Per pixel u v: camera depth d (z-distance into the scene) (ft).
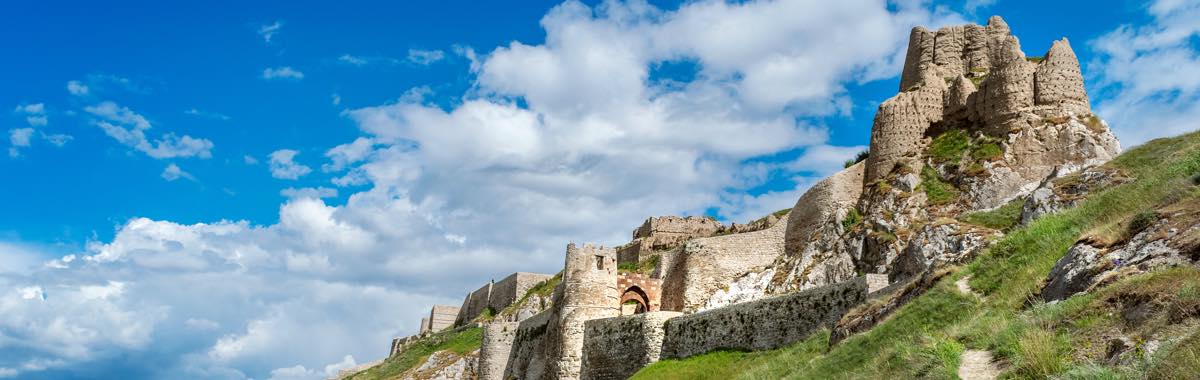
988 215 182.19
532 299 344.90
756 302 164.66
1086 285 75.41
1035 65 222.89
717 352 168.66
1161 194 91.25
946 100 232.12
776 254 237.25
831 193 228.02
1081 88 212.84
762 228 290.35
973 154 212.43
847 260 205.36
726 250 239.50
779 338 156.66
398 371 331.57
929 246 174.50
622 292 246.27
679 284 240.53
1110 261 75.20
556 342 211.82
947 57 263.29
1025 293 86.07
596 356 198.80
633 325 191.52
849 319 127.03
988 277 101.40
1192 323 57.36
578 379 201.87
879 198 214.07
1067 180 163.02
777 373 128.88
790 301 156.76
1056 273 82.33
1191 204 76.18
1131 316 63.82
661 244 341.41
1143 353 57.67
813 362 115.03
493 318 362.12
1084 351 63.62
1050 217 108.06
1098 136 199.93
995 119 215.92
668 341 184.14
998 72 219.00
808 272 213.05
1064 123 204.95
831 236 219.00
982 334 80.74
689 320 179.83
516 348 251.80
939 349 79.66
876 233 202.69
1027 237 105.29
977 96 222.48
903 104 231.50
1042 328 70.38
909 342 94.43
